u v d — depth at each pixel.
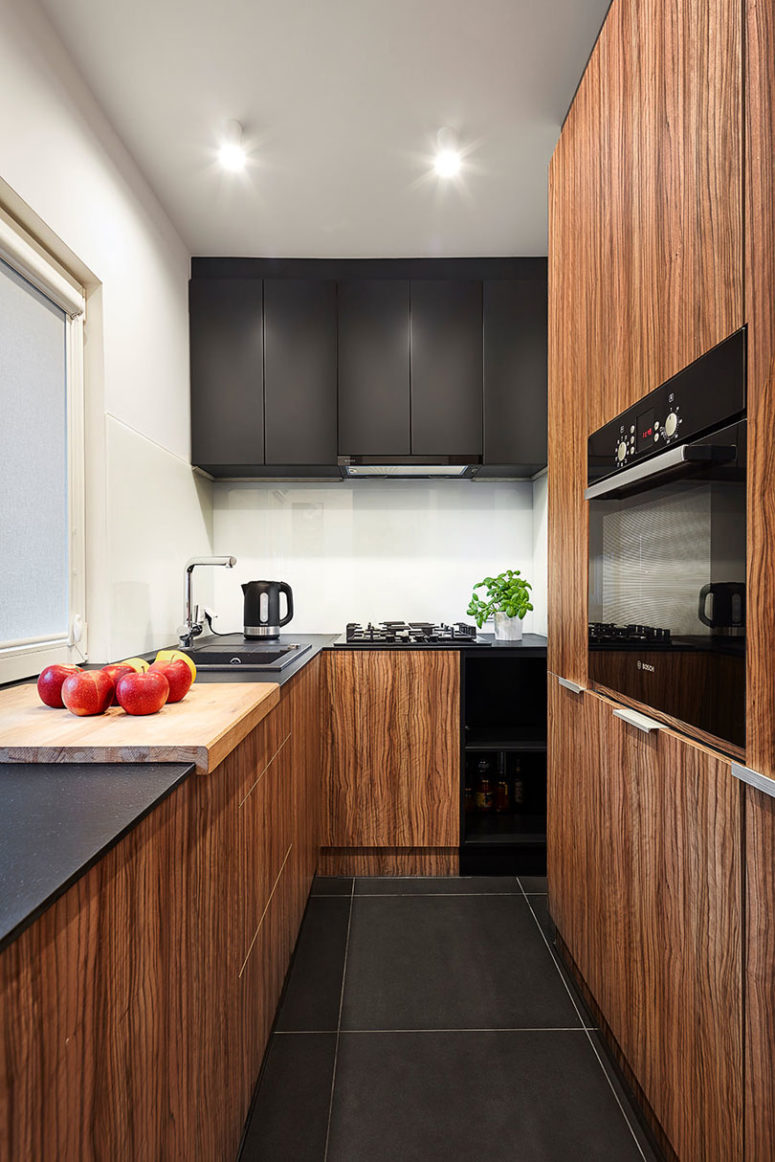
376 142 2.12
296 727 1.92
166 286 2.52
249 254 2.87
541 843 2.55
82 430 1.91
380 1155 1.25
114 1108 0.67
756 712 0.89
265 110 1.97
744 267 0.91
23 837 0.67
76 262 1.79
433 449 2.80
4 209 1.53
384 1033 1.60
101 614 1.94
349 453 2.79
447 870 2.57
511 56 1.78
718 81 0.98
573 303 1.78
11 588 1.57
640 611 1.33
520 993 1.76
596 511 1.61
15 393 1.59
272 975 1.53
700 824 1.04
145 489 2.27
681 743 1.10
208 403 2.80
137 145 2.12
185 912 0.91
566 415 1.85
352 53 1.76
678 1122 1.12
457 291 2.82
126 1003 0.71
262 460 2.80
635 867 1.31
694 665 1.08
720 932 0.97
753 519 0.90
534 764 2.95
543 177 2.33
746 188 0.90
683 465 1.12
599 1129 1.31
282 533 3.17
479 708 3.02
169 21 1.64
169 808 0.85
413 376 2.80
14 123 1.47
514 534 3.17
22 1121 0.50
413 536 3.18
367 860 2.57
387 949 1.99
